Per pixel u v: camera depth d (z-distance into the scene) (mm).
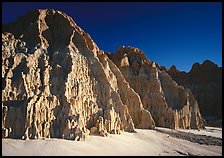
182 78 120812
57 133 42688
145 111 63625
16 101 43625
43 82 48094
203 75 120062
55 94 47281
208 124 92312
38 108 42250
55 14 62469
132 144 47125
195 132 69938
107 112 50688
